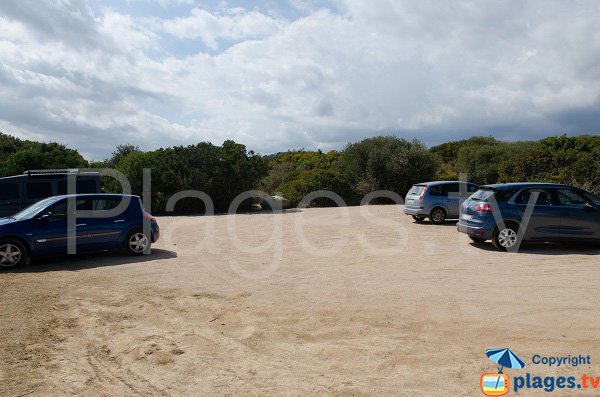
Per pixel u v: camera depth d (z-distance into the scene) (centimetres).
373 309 668
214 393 421
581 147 2781
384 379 447
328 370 471
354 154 3316
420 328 588
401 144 3359
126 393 422
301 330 590
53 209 1023
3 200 1355
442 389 424
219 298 730
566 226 1134
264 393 420
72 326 607
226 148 2738
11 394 417
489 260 1016
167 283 829
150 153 2650
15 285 812
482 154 3441
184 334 577
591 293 734
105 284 823
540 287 775
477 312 645
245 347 534
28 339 555
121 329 595
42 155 2241
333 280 845
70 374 462
